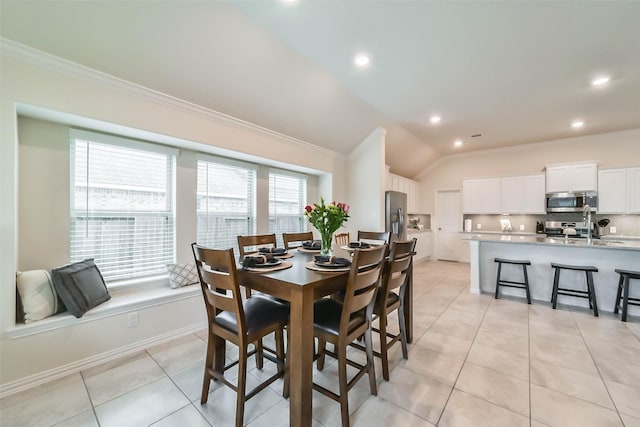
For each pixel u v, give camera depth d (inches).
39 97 73.4
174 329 99.9
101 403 65.0
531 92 130.0
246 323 60.6
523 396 66.7
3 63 68.6
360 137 175.6
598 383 71.6
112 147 99.2
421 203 280.7
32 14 66.6
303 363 53.9
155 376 75.9
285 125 137.3
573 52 98.9
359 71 112.8
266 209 155.6
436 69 111.3
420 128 183.8
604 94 131.0
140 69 86.4
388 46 97.0
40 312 73.9
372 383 67.3
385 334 75.4
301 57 102.7
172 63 88.7
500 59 103.9
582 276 132.8
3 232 68.4
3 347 68.1
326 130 154.7
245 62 98.0
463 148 237.6
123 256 101.9
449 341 96.1
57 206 86.5
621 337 98.7
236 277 55.9
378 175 174.9
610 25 84.9
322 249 83.0
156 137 101.1
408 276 93.0
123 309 87.4
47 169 84.7
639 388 69.4
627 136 186.2
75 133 89.2
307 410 54.7
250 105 116.6
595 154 197.0
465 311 126.0
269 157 138.6
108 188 98.3
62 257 87.3
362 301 61.3
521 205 215.8
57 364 75.2
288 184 171.6
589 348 90.4
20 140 80.2
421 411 61.9
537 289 143.8
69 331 77.2
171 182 115.3
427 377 74.9
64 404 64.6
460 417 60.0
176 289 104.8
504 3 77.8
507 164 233.9
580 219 201.6
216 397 67.4
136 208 105.2
